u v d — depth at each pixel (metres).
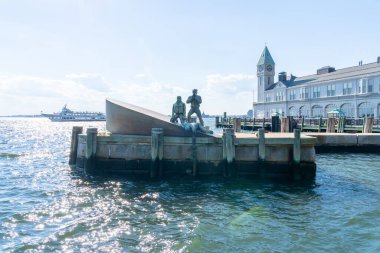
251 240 8.39
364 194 12.99
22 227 9.39
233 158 15.42
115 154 16.17
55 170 19.06
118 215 10.37
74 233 8.91
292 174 15.41
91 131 15.96
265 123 45.34
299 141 15.20
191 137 16.03
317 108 67.81
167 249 7.91
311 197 12.47
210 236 8.65
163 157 15.91
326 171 18.11
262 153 15.31
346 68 69.12
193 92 18.12
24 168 20.20
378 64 58.81
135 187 14.02
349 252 7.69
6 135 62.75
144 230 9.09
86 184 14.63
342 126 33.47
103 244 8.22
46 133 74.25
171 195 12.71
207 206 11.27
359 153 25.84
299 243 8.19
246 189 13.64
